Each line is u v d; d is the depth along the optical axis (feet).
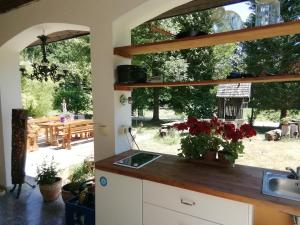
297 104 16.44
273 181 5.31
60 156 17.21
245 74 5.86
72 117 23.29
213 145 6.33
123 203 6.10
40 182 9.87
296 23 4.88
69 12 8.17
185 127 6.63
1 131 11.00
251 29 5.34
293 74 5.15
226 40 6.19
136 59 17.90
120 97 7.71
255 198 4.35
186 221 5.22
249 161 8.99
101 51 7.59
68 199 8.48
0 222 8.48
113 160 6.75
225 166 6.12
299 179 5.30
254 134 6.04
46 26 9.12
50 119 22.80
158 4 6.94
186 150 6.60
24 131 10.35
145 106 21.74
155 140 13.48
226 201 4.71
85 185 8.35
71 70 31.35
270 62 17.39
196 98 19.29
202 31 6.21
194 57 19.35
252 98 17.43
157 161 6.64
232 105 16.72
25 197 10.35
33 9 9.10
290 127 12.39
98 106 7.85
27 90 27.96
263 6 5.80
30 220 8.64
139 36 18.67
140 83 7.12
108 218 6.42
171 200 5.36
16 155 10.28
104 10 7.41
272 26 5.11
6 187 11.12
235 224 4.66
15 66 11.24
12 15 9.86
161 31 9.09
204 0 7.54
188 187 5.03
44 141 22.08
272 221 5.47
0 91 10.71
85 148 19.72
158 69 18.22
